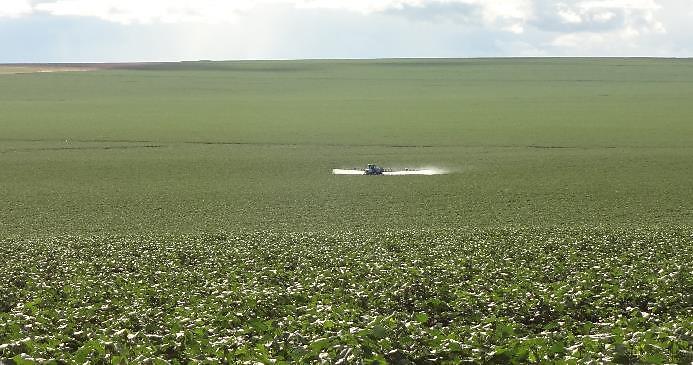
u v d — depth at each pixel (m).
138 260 31.12
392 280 22.52
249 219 57.62
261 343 14.16
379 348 13.04
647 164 82.75
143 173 81.69
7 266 30.33
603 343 13.12
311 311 17.38
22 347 14.52
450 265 26.05
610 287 20.03
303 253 31.53
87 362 13.28
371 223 55.03
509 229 41.81
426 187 72.31
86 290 23.22
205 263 29.83
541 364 12.29
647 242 32.53
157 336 15.14
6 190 72.44
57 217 59.47
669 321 16.58
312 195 68.81
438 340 13.52
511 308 18.30
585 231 38.84
